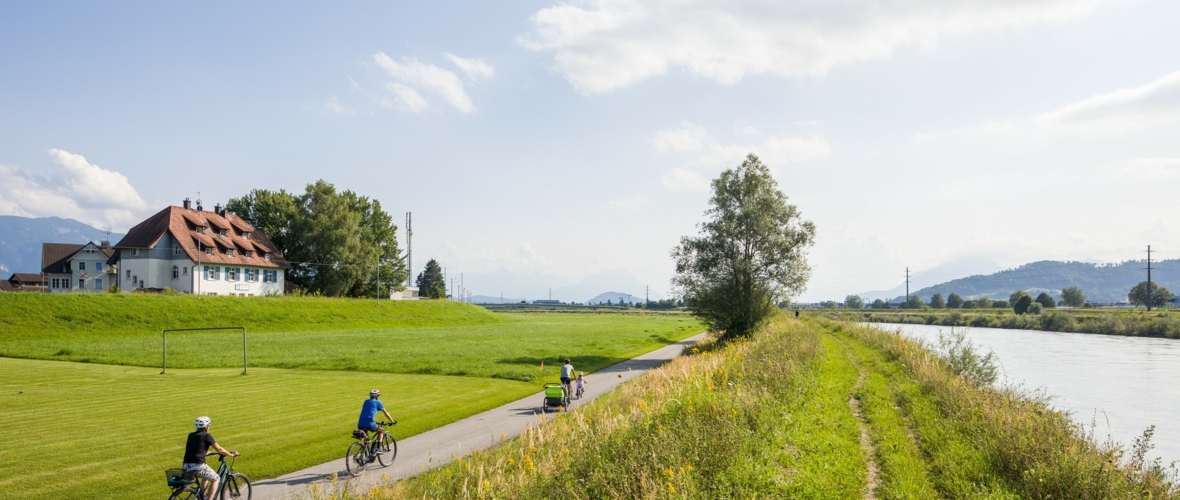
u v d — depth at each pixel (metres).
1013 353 56.91
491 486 11.34
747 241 52.31
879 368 31.78
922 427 17.42
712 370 22.12
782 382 20.06
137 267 81.31
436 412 23.69
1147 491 11.84
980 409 18.14
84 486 14.65
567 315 159.88
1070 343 68.06
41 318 55.75
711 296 51.59
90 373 34.84
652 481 10.46
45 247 107.75
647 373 30.41
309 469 16.30
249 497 13.39
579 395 26.23
